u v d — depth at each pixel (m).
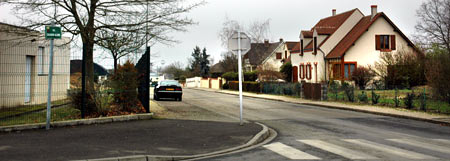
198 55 97.88
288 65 44.78
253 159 7.27
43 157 7.05
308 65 39.53
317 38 37.53
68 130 10.50
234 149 8.27
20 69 12.85
